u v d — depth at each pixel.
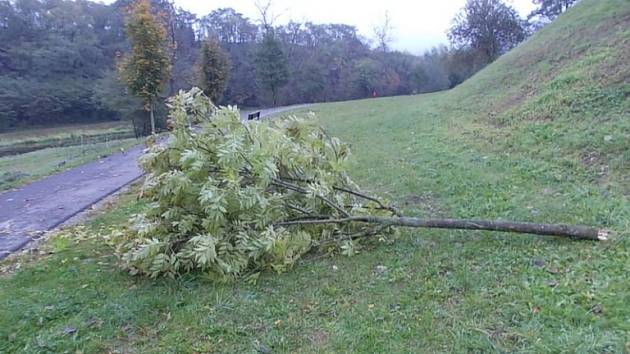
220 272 3.16
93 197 6.41
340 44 48.09
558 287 2.68
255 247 3.27
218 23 43.62
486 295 2.69
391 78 46.06
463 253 3.37
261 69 36.62
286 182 3.82
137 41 15.05
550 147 6.25
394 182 5.95
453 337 2.29
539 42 13.01
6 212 5.69
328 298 2.86
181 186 3.37
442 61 39.84
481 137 7.92
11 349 2.41
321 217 3.81
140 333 2.54
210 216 3.21
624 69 7.73
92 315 2.74
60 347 2.41
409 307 2.65
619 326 2.22
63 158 12.70
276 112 21.88
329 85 44.72
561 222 3.82
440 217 4.36
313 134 4.23
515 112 8.57
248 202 3.33
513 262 3.12
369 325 2.48
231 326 2.56
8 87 32.72
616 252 3.06
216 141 3.64
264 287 3.08
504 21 31.28
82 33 38.47
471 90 12.60
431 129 10.03
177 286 3.13
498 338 2.24
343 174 4.20
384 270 3.22
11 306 2.89
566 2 33.38
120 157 10.63
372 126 12.37
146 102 15.83
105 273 3.45
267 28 39.03
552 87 8.60
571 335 2.18
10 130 31.98
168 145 3.71
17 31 36.00
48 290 3.15
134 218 3.63
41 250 4.14
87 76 37.25
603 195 4.34
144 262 3.20
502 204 4.49
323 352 2.26
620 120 6.22
